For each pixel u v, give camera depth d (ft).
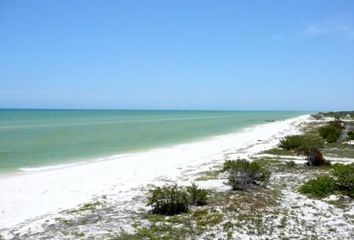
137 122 313.73
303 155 89.86
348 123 235.20
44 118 407.44
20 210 48.75
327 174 64.39
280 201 47.83
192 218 41.04
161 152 110.11
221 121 351.67
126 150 114.93
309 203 46.80
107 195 55.67
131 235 36.01
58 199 54.29
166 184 62.03
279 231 36.78
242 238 34.99
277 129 216.13
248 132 196.95
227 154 102.83
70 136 160.86
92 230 37.96
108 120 357.82
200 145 130.31
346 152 98.48
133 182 65.92
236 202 46.73
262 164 78.89
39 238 36.35
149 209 45.62
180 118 437.99
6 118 398.83
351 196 49.16
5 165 83.92
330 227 38.01
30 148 115.14
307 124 246.06
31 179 68.28
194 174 71.77
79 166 83.82
